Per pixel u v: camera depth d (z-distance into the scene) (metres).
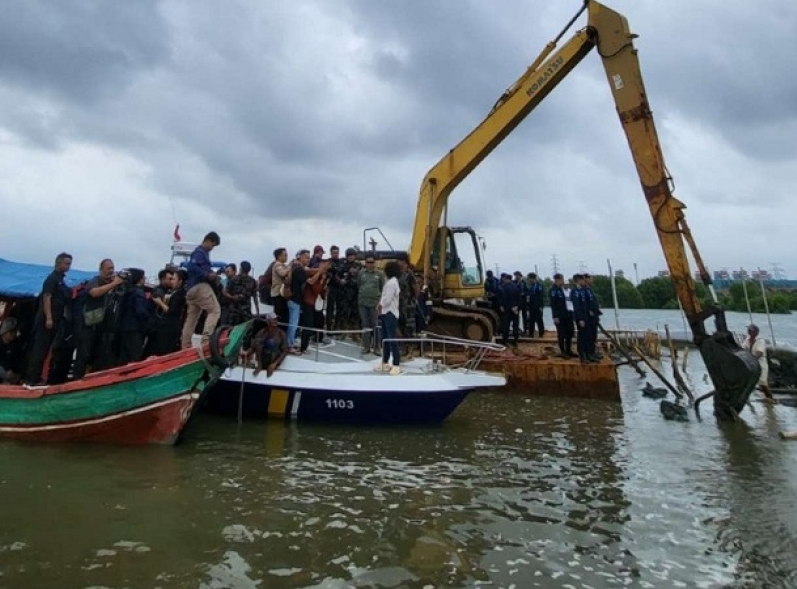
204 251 8.11
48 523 4.90
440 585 4.05
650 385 13.64
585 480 6.50
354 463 6.94
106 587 3.88
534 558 4.50
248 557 4.39
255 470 6.52
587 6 12.25
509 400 11.89
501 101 13.89
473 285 16.00
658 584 4.13
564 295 13.62
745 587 4.11
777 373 14.32
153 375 7.37
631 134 11.47
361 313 10.67
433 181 14.62
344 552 4.52
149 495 5.61
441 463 7.05
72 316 8.16
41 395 7.54
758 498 5.95
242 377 8.89
